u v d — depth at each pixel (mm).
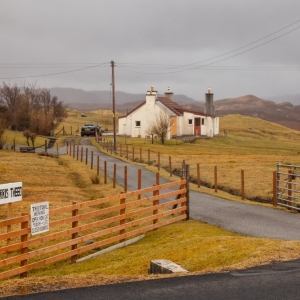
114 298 7875
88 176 32438
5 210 20406
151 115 75188
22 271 11688
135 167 37281
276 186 20594
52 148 56969
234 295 7781
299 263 9789
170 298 7734
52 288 8711
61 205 21797
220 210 19453
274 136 120375
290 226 16125
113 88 51094
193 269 10609
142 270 11211
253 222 16891
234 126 132875
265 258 10289
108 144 59938
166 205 16938
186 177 17734
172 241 14430
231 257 10914
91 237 13891
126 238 15828
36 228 11930
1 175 31000
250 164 37250
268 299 7539
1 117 61812
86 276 9742
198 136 77625
